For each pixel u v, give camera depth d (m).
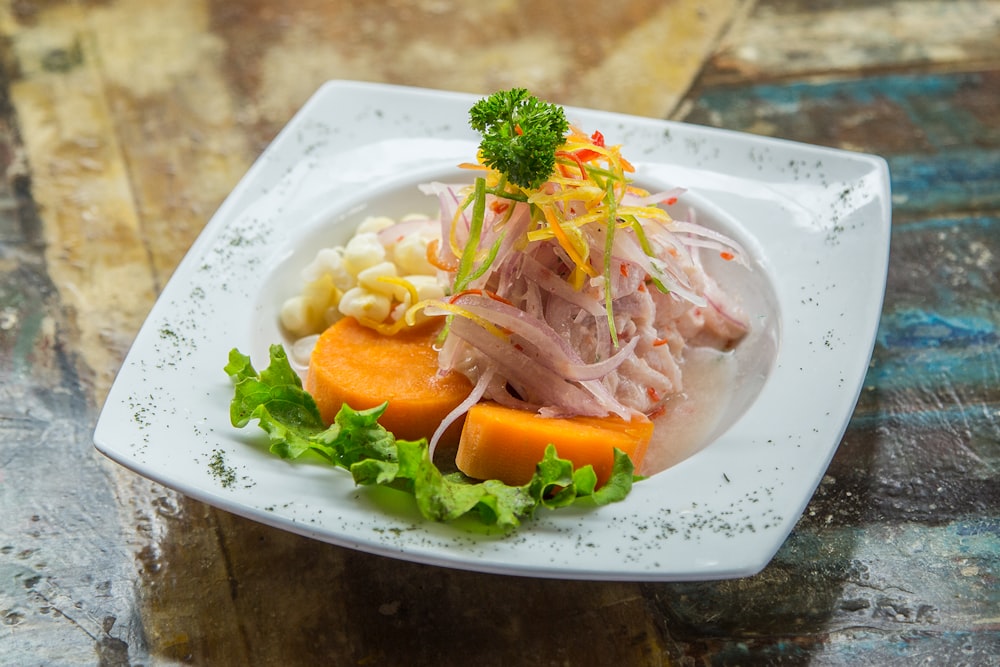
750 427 0.58
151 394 0.60
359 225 0.70
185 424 0.59
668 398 0.65
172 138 0.81
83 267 0.73
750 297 0.66
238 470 0.57
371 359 0.64
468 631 0.56
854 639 0.56
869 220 0.66
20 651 0.56
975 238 0.73
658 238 0.63
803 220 0.67
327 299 0.67
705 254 0.68
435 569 0.58
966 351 0.67
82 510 0.61
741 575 0.53
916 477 0.61
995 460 0.62
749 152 0.70
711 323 0.66
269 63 0.86
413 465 0.55
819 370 0.60
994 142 0.78
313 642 0.56
